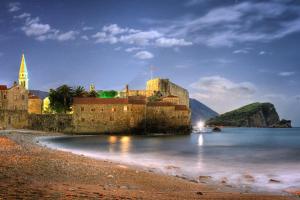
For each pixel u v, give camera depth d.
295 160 59.62
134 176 34.09
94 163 41.75
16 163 33.50
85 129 128.75
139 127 130.12
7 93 125.25
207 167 48.47
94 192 22.36
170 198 22.98
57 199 18.73
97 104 129.12
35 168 31.48
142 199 21.41
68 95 140.75
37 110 155.38
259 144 110.44
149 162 52.78
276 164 53.53
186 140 114.81
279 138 157.12
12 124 124.06
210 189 30.44
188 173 42.12
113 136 122.81
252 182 36.62
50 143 87.44
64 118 129.38
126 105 129.00
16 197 18.31
